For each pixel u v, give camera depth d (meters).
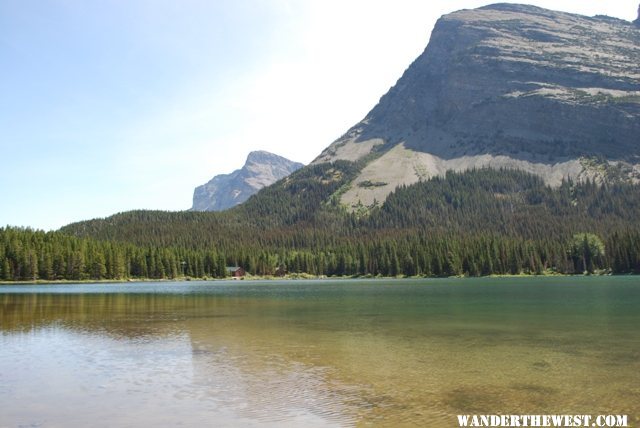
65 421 20.53
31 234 199.50
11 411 21.83
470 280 178.38
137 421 20.44
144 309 70.69
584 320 52.47
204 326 50.00
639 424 19.92
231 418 20.69
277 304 78.88
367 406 22.11
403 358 32.47
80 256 191.75
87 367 30.62
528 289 110.94
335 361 31.67
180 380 27.05
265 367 30.05
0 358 33.62
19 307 74.56
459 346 36.94
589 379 26.69
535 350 35.22
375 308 69.31
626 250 193.25
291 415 21.02
